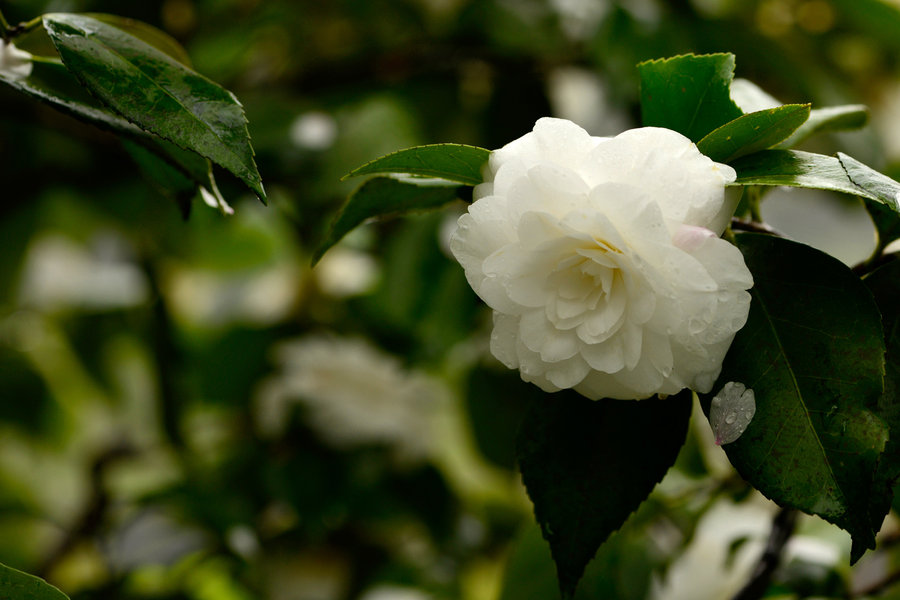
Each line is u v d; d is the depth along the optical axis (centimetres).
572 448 70
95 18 73
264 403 129
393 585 126
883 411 68
